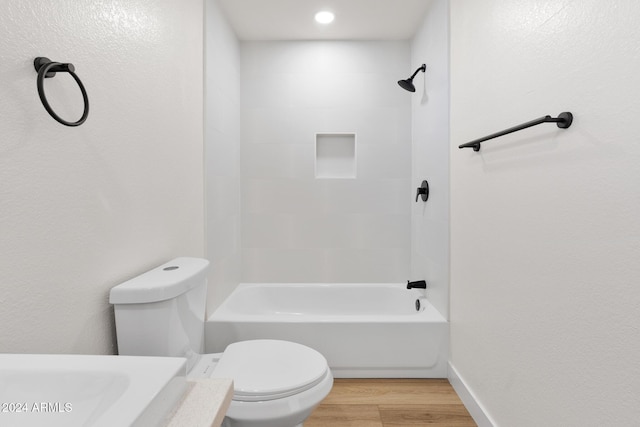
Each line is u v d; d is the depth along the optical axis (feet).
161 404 1.81
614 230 2.86
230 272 8.38
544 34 3.76
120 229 3.86
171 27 5.12
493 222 4.93
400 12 7.99
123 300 3.57
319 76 9.36
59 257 3.01
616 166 2.83
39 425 1.89
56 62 2.77
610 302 2.90
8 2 2.50
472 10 5.59
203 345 6.73
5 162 2.49
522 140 4.19
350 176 9.66
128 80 4.00
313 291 9.23
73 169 3.16
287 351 4.77
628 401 2.74
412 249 9.35
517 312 4.32
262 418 3.81
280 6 7.66
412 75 8.48
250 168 9.43
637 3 2.64
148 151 4.45
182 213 5.50
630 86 2.70
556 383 3.59
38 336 2.80
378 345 6.79
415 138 8.99
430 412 5.83
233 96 8.63
